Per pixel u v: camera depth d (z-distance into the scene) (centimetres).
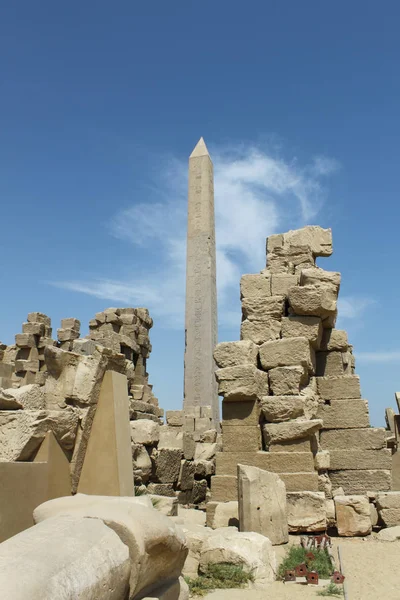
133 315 2478
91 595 309
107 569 335
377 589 724
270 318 1255
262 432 1164
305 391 1206
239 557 770
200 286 2161
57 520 379
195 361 2103
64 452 753
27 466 652
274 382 1174
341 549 954
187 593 479
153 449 1282
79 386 805
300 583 753
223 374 1155
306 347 1182
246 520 931
